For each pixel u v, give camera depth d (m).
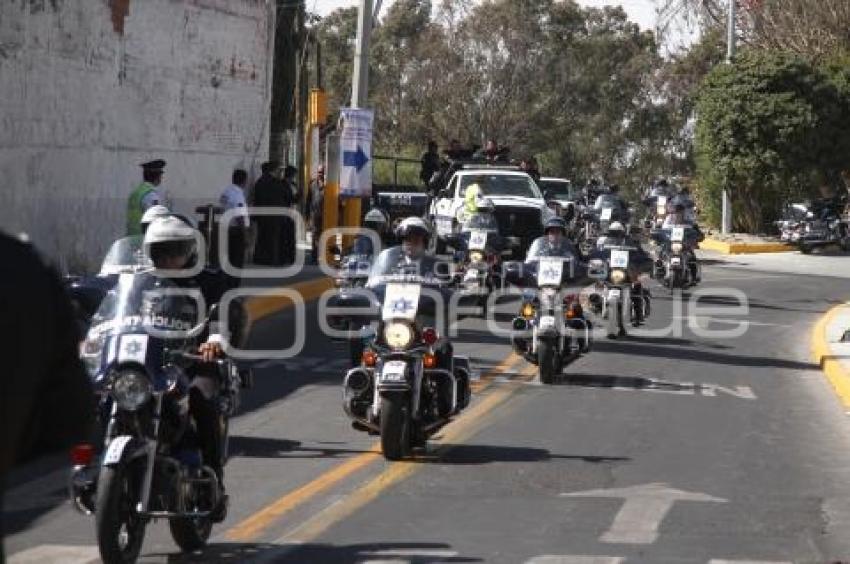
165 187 84.81
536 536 28.89
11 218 64.38
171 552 26.84
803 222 132.50
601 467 36.91
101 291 31.70
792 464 38.59
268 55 101.81
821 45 156.00
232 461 36.12
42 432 11.29
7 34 63.53
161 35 83.56
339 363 54.22
